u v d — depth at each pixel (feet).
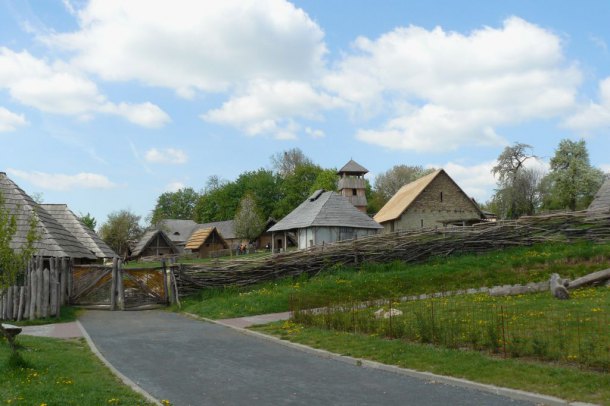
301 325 59.26
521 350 38.27
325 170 330.95
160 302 90.84
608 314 47.88
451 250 98.17
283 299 77.51
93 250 111.34
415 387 34.53
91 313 81.87
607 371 33.06
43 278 71.31
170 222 354.74
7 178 92.73
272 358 44.96
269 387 35.47
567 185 249.96
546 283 65.57
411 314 55.77
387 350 43.55
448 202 205.36
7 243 40.78
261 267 94.17
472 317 50.75
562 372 33.32
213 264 92.99
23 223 85.35
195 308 80.69
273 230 161.99
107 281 89.45
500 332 43.45
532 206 249.34
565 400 29.17
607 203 108.06
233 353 47.34
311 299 76.18
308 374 38.99
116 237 280.51
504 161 250.78
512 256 89.97
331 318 56.90
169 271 91.91
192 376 38.63
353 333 51.96
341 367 41.06
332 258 96.68
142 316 78.02
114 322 70.44
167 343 52.75
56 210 116.88
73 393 31.32
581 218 94.94
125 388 34.09
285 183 354.13
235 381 37.14
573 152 255.09
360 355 43.68
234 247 303.48
